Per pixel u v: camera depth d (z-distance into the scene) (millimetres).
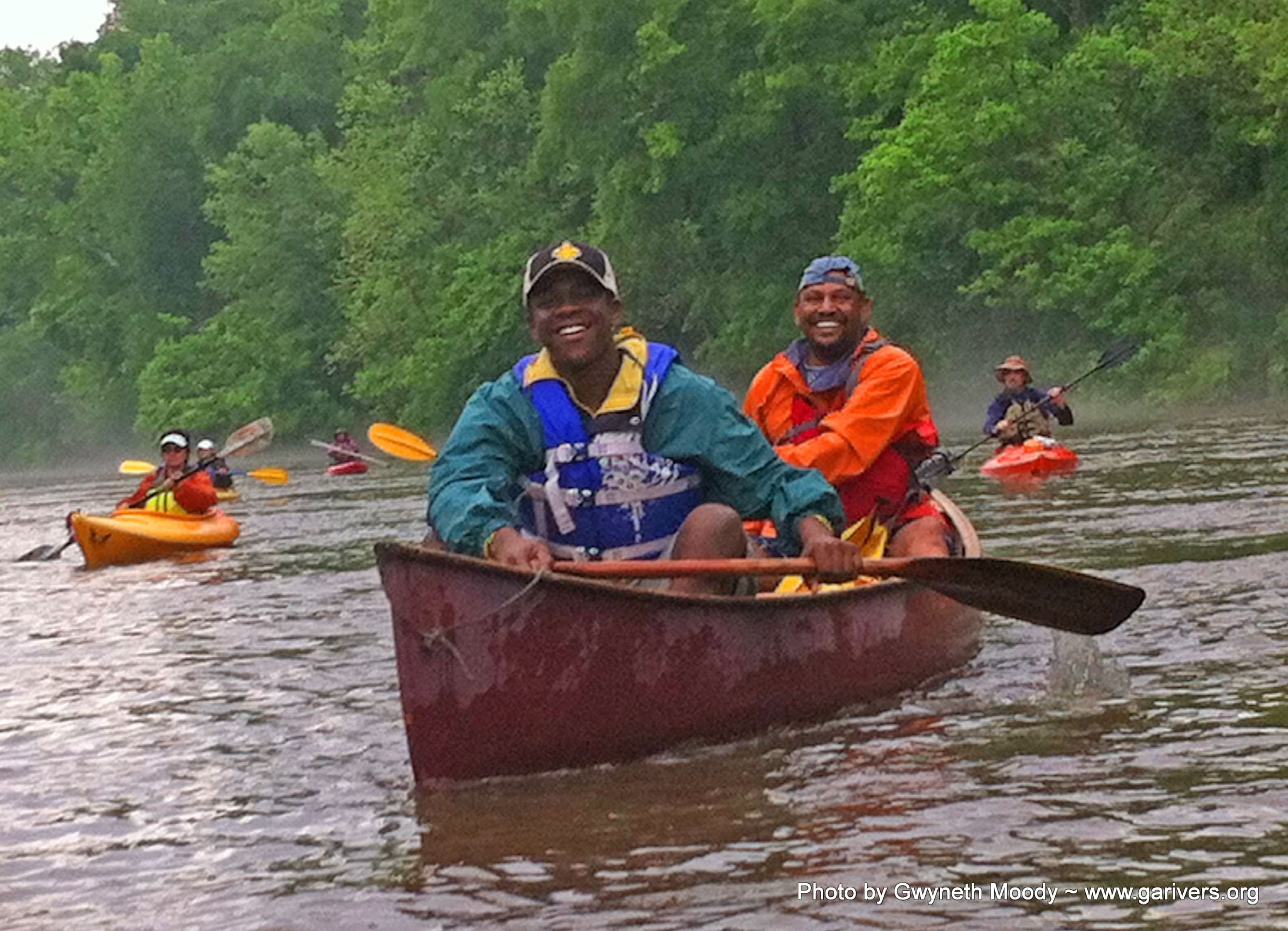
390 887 3512
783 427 6465
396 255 43000
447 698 4254
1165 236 29344
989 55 29969
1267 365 28641
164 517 13141
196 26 60344
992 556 8203
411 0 43031
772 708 4867
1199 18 29312
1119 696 4988
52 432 57156
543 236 40719
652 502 4965
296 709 5602
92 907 3514
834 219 36031
